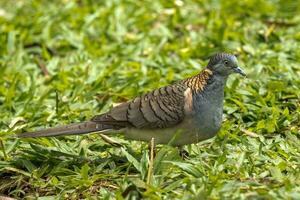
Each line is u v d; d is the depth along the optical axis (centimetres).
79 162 1147
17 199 1096
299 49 1562
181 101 1094
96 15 1772
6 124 1308
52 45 1694
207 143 1209
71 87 1453
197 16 1809
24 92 1408
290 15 1798
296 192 979
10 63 1608
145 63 1554
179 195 999
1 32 1739
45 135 1109
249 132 1226
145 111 1102
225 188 987
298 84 1388
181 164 1052
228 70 1102
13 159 1162
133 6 1847
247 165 1095
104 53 1623
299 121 1258
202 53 1600
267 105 1321
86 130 1114
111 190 1077
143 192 1018
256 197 963
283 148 1159
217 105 1106
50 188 1102
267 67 1467
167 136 1111
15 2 1956
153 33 1706
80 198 1074
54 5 1911
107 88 1436
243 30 1709
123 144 1200
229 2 1856
